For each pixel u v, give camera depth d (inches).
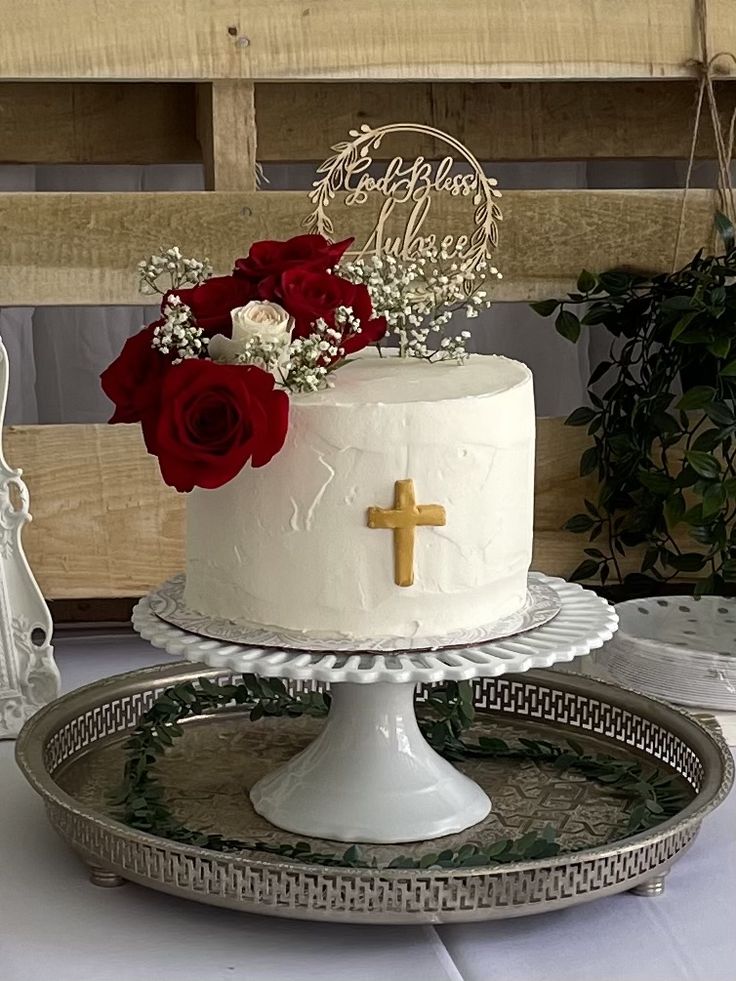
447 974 35.2
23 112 68.6
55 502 61.9
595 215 62.9
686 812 38.6
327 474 36.7
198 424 35.3
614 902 39.1
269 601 37.9
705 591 60.1
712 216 63.6
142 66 59.0
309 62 60.0
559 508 65.0
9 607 52.4
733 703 50.8
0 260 59.7
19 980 34.6
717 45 62.3
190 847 36.2
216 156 60.6
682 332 58.2
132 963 35.5
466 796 42.6
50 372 72.6
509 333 74.4
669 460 65.1
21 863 41.1
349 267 43.3
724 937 37.1
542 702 50.8
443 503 37.2
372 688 42.3
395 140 70.6
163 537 62.9
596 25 61.6
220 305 38.7
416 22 60.4
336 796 41.4
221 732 49.9
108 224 60.1
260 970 35.4
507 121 71.0
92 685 48.9
